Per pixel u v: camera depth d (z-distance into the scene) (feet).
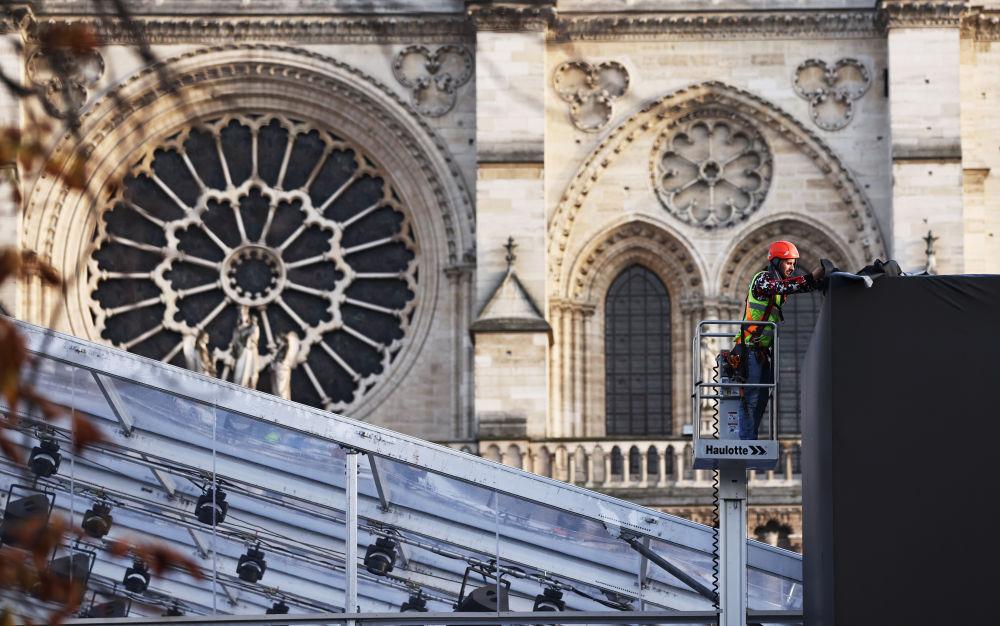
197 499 181.27
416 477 180.96
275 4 282.97
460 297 281.95
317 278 284.41
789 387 281.33
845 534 136.46
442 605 180.96
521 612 167.73
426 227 284.00
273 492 180.55
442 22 282.97
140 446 180.04
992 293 137.69
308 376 282.15
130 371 178.09
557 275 280.51
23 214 273.33
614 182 283.18
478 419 269.44
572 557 180.86
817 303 282.97
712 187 284.00
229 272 283.38
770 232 283.18
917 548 136.15
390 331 284.00
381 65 283.59
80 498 179.52
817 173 282.97
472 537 180.75
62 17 275.18
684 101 282.97
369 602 181.57
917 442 137.18
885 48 282.15
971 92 283.38
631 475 275.18
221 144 285.43
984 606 135.33
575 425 279.49
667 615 163.84
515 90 275.80
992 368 137.28
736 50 283.38
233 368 275.80
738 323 155.53
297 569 181.78
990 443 136.77
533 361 270.26
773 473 268.00
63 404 178.81
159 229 283.18
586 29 282.56
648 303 284.41
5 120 263.90
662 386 282.56
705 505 266.57
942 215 274.16
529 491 179.52
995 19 281.95
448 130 283.18
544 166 274.77
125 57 280.10
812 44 283.38
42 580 95.96
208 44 282.36
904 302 138.31
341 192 285.43
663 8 282.15
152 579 179.32
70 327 276.82
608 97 282.97
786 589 179.01
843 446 137.39
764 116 282.97
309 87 284.20
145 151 284.00
